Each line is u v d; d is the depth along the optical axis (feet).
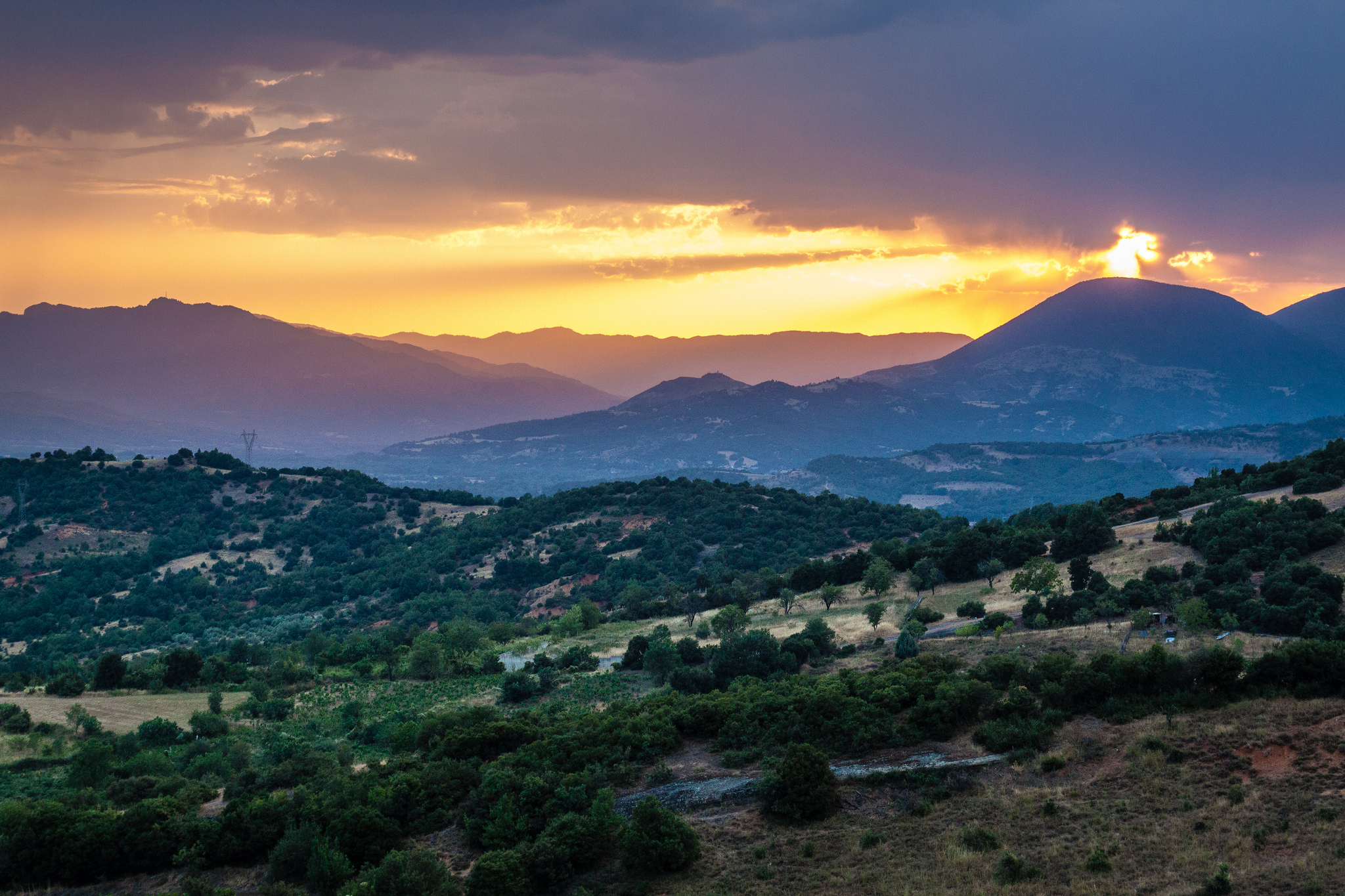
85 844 168.96
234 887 163.94
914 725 188.34
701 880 146.10
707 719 209.36
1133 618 258.37
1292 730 160.04
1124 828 143.54
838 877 142.31
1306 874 123.03
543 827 164.35
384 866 149.79
